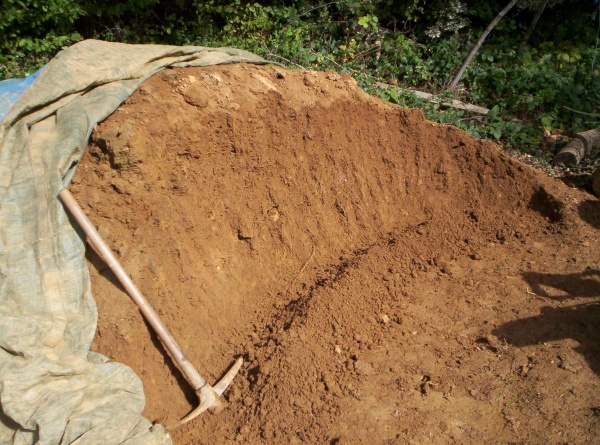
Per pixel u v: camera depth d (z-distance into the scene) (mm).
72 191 4582
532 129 8391
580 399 4258
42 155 4328
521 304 5285
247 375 4777
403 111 6996
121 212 4809
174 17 10188
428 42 10586
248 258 5766
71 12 9266
